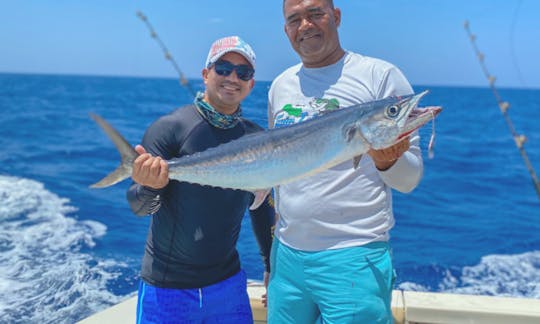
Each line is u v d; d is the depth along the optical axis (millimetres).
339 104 2783
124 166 2486
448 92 87125
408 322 3475
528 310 3350
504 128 27469
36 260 6469
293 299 2916
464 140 21672
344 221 2725
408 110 2373
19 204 9258
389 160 2494
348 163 2730
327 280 2740
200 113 2812
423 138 2752
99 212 8867
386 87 2713
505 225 8766
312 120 2564
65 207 9141
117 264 6430
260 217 3221
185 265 2809
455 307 3414
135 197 2680
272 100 3113
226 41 2758
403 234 8195
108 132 2445
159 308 2809
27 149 15672
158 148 2762
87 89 57656
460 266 6727
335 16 2975
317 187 2754
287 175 2602
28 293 5453
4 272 6020
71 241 7289
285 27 2957
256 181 2641
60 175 12070
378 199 2752
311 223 2768
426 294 3662
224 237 2887
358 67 2797
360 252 2693
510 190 11961
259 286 3994
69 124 22656
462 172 14156
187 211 2773
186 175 2623
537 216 9461
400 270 6582
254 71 2836
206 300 2842
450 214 9500
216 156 2619
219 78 2750
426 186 12023
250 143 2619
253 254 6348
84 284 5723
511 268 6668
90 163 13836
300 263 2832
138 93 51906
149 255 2885
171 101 40062
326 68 2871
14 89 50531
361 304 2666
